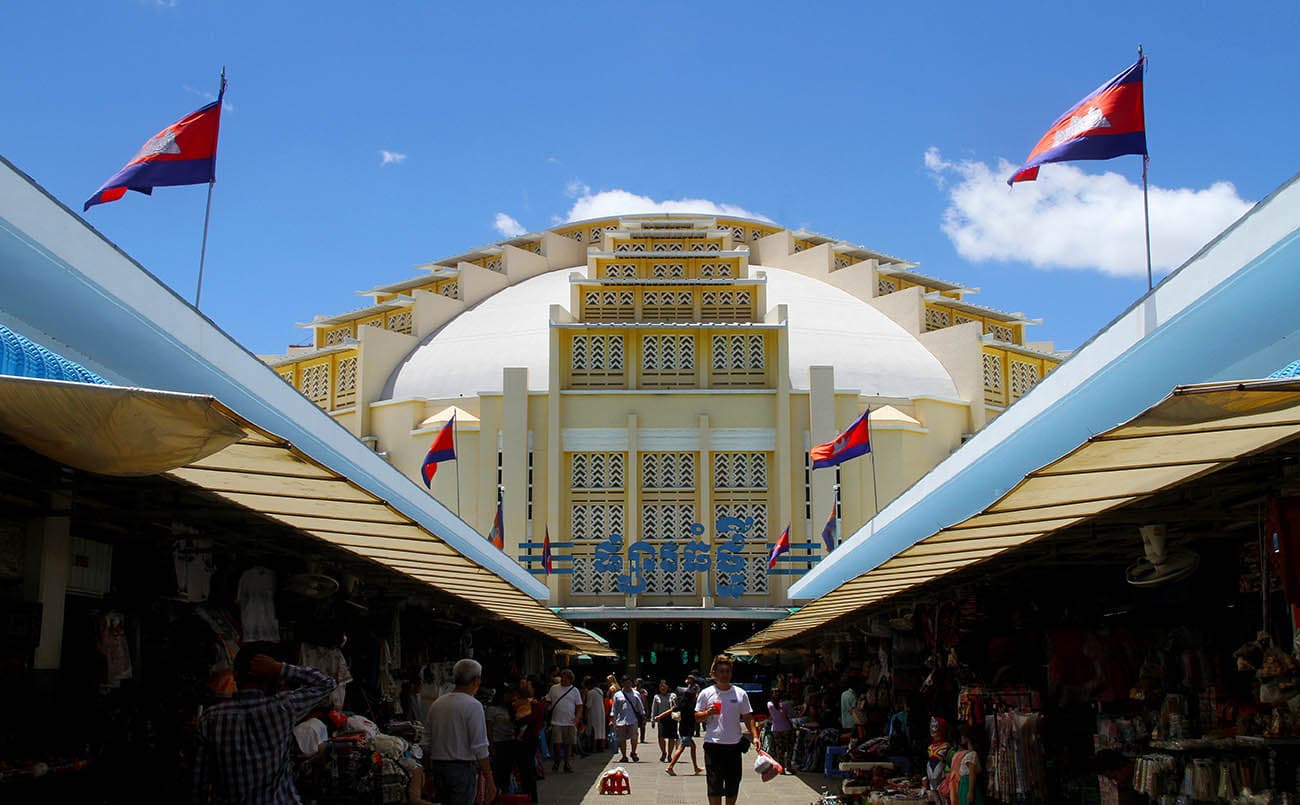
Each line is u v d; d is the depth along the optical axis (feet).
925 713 68.13
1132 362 44.86
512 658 116.06
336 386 198.70
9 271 36.63
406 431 183.62
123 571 41.32
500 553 87.40
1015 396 200.95
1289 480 31.96
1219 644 47.52
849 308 212.23
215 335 51.85
